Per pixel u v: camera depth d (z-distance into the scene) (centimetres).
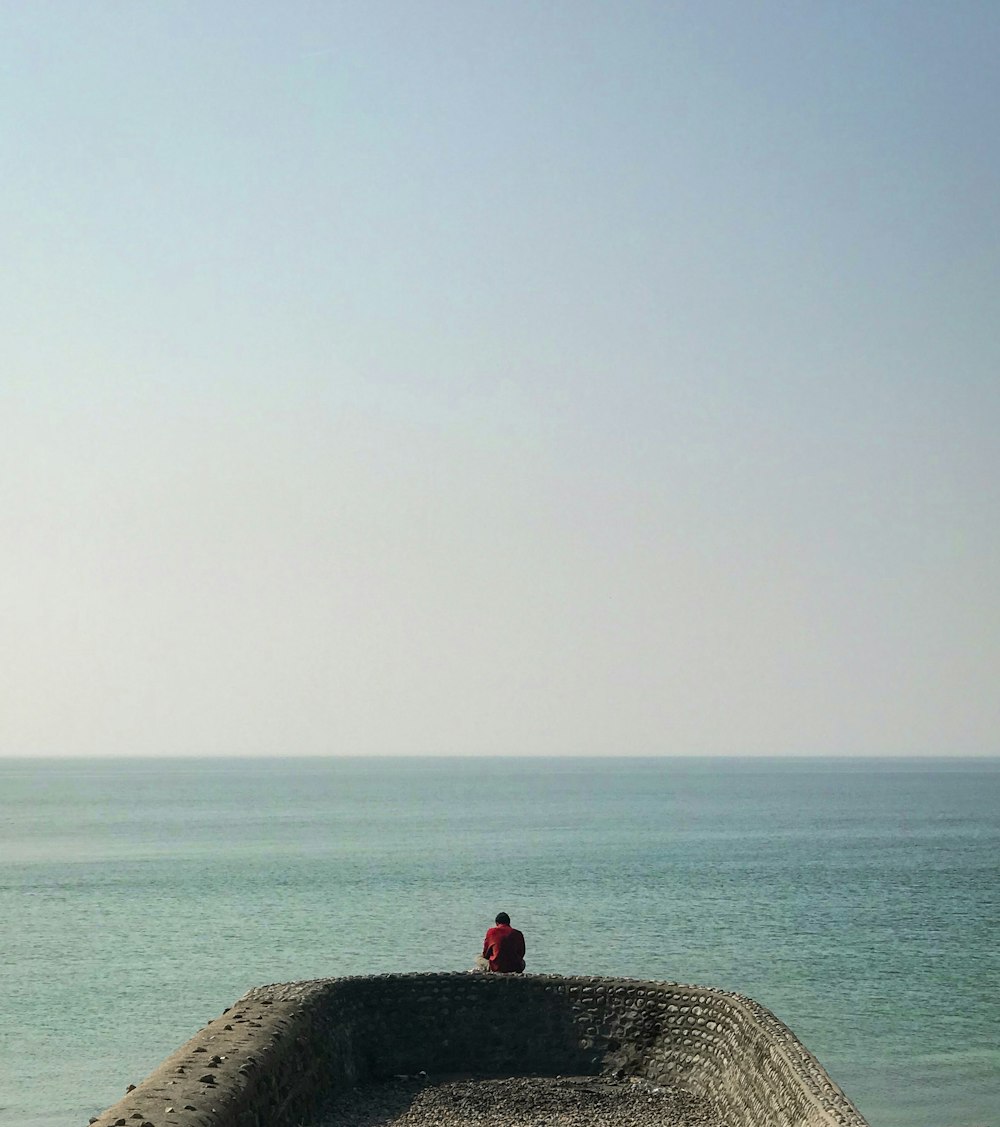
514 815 17350
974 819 16675
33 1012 4178
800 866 9856
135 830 14300
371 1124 1681
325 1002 1869
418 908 6988
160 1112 1209
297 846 11856
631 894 7756
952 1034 3981
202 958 5291
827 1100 1366
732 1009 1819
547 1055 1988
